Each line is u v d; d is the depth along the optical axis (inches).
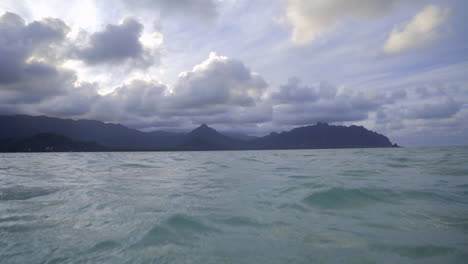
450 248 169.9
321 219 237.5
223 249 174.2
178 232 205.3
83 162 1165.7
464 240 183.3
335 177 486.6
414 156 1060.5
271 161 1034.7
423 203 286.2
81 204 305.3
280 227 217.3
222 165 877.2
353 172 567.8
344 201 296.4
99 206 294.0
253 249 173.8
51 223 234.2
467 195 320.2
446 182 410.9
